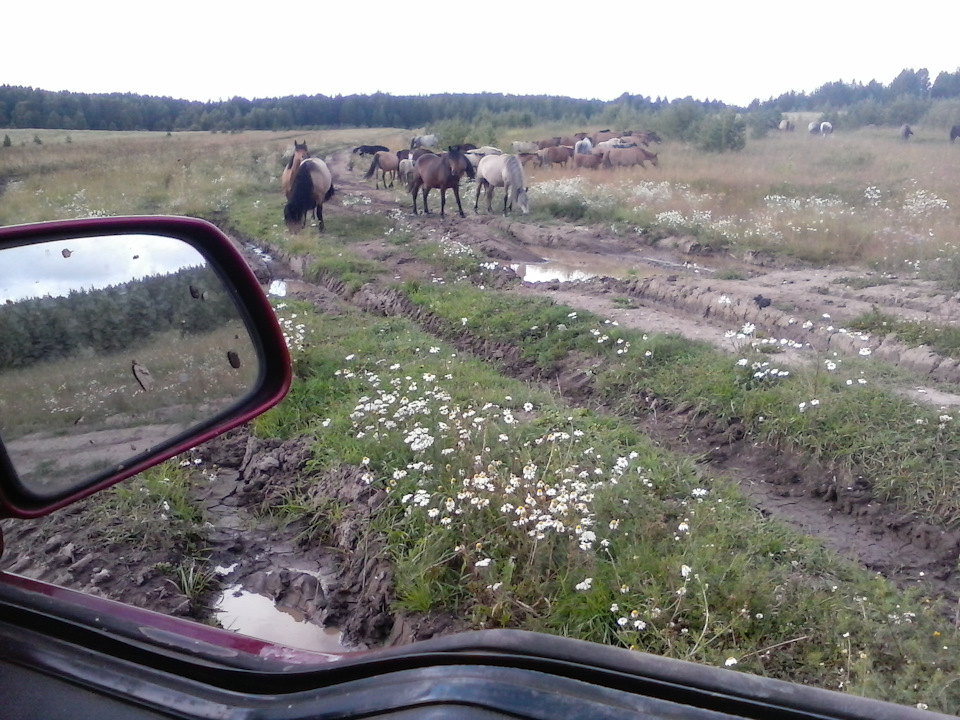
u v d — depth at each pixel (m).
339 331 8.91
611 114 56.06
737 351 7.46
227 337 3.17
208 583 4.39
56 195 21.52
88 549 4.39
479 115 55.03
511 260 14.09
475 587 3.85
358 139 51.94
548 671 1.72
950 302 9.38
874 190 17.30
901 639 3.46
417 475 4.84
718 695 1.63
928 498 4.93
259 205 19.97
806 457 5.61
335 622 4.09
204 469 5.75
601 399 7.07
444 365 7.38
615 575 3.79
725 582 3.77
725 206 16.92
